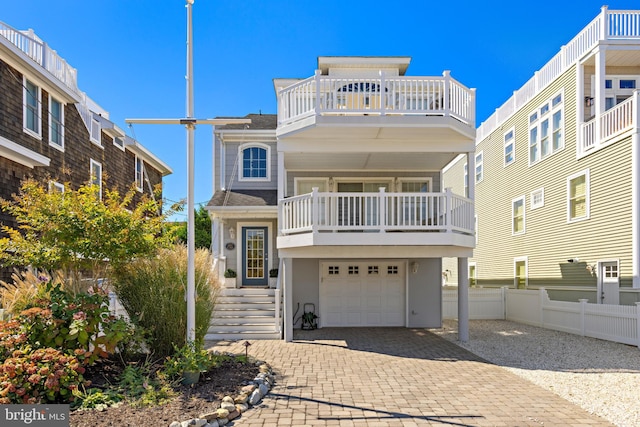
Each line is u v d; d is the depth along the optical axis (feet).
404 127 33.81
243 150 51.93
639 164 37.55
